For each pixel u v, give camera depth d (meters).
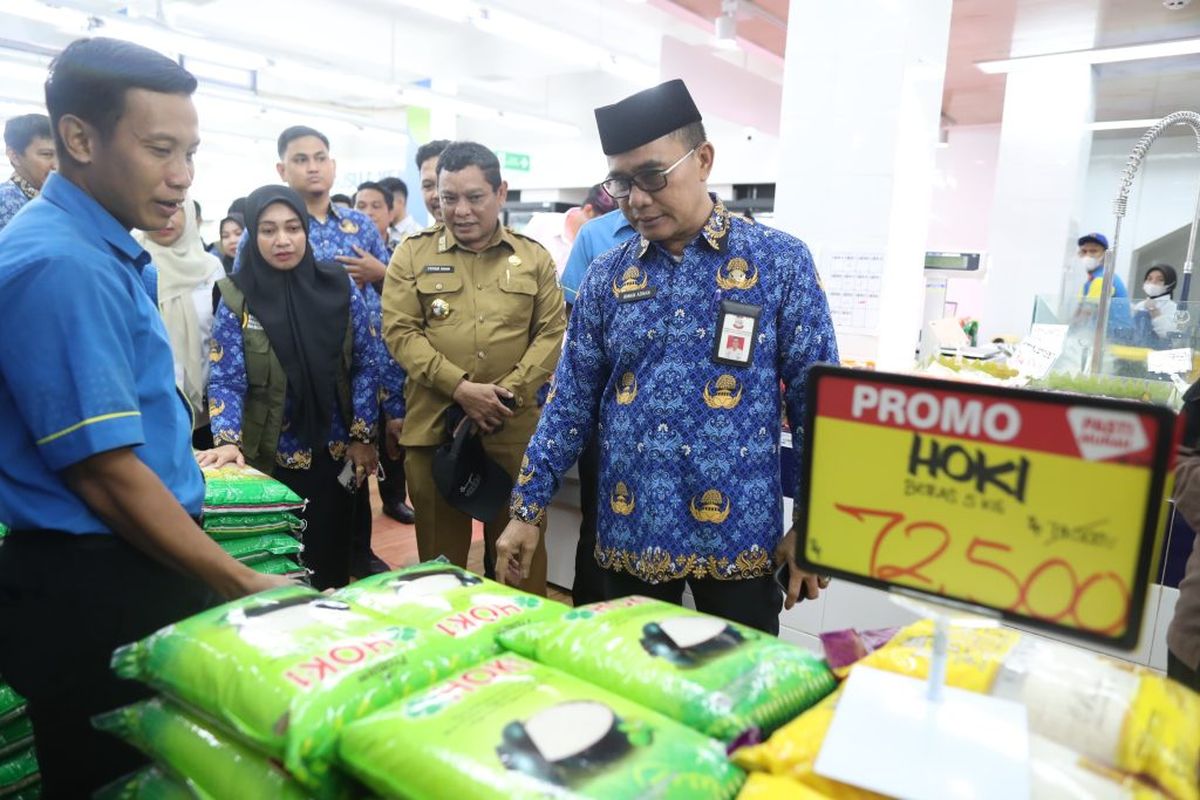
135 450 1.06
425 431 2.32
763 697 0.73
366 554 3.15
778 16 6.80
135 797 0.90
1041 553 0.59
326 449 2.30
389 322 2.31
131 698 1.09
